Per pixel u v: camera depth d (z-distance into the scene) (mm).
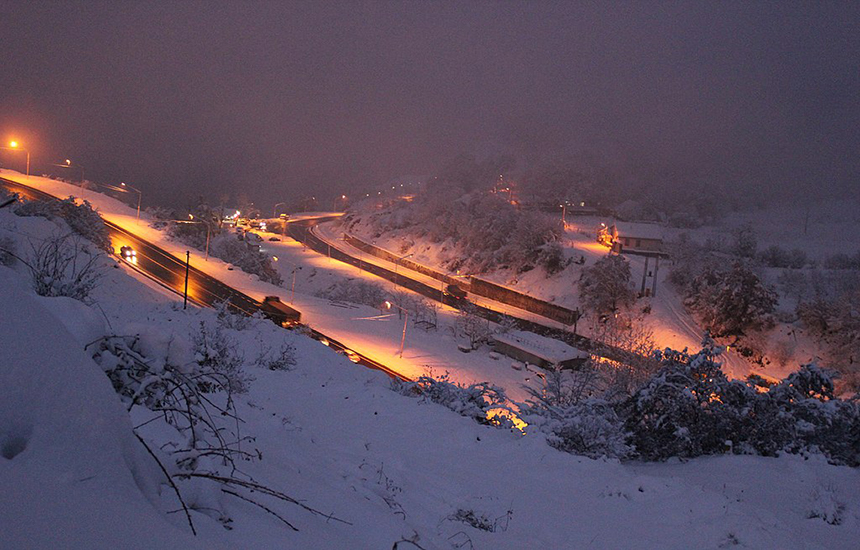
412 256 118500
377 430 10625
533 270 93812
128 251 74188
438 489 7391
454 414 12719
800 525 8258
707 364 14516
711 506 7410
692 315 75875
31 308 1891
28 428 1642
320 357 22766
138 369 3717
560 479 8805
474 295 95500
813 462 12602
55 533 1265
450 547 4863
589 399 13391
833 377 15344
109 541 1350
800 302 71500
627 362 39656
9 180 108812
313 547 2744
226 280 72375
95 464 1708
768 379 64062
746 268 71000
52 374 1759
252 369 15414
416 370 49906
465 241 110938
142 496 1801
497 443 10609
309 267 108812
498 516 6633
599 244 111938
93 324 3473
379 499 5324
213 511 2607
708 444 13992
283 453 5547
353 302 78438
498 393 14859
